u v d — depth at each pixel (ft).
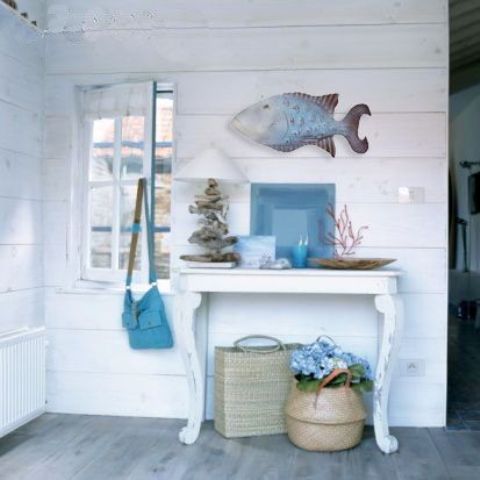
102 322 10.90
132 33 10.93
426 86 10.30
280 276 9.12
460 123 25.04
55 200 11.05
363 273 8.91
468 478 8.14
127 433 9.91
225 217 10.42
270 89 10.62
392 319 8.94
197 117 10.73
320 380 9.11
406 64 10.35
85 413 10.94
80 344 10.95
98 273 11.09
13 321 9.98
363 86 10.42
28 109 10.50
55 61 11.10
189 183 10.76
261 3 10.64
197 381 9.48
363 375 9.34
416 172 10.29
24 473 8.26
